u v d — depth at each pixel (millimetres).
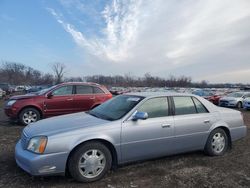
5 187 3688
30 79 79000
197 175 4262
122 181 3992
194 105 5188
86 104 9492
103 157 4055
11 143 6102
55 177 4062
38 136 3828
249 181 4059
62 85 9367
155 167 4582
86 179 3906
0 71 75500
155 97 4785
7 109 8930
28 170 3709
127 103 4746
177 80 85750
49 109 9039
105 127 4129
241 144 6320
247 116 12914
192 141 4984
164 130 4621
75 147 3895
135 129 4340
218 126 5293
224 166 4711
